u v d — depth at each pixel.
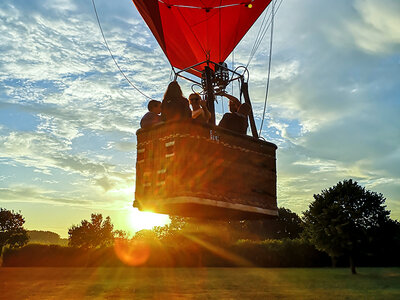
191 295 20.73
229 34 5.50
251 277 33.47
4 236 58.09
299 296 20.55
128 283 27.73
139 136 4.31
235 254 51.28
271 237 77.44
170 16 5.42
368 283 27.66
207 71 4.61
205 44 5.54
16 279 31.34
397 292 22.62
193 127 3.99
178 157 3.93
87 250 53.56
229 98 5.09
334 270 42.94
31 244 54.22
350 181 37.44
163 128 4.11
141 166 4.21
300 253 49.53
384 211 36.34
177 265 51.72
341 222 36.34
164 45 5.37
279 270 43.00
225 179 4.11
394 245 36.91
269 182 4.47
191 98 4.53
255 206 4.29
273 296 20.42
